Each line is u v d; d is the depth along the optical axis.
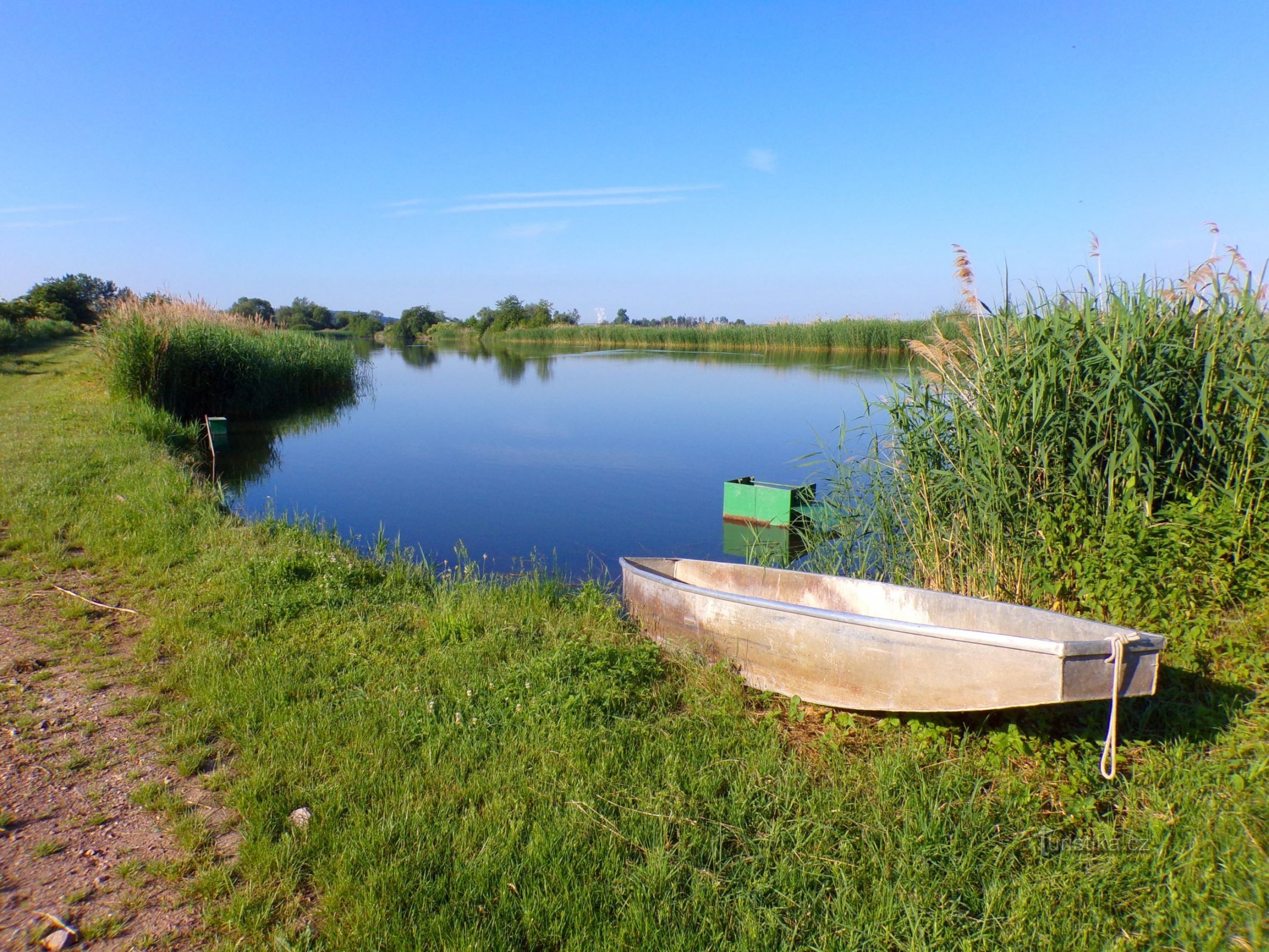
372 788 3.38
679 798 3.30
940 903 2.72
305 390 24.83
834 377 29.73
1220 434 5.48
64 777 3.51
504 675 4.47
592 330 67.19
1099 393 5.24
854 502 7.01
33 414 14.51
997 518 5.39
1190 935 2.59
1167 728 3.90
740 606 4.52
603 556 8.21
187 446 14.29
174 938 2.60
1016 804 3.31
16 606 5.58
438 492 11.39
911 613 4.95
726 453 14.45
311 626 5.26
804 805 3.28
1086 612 5.04
